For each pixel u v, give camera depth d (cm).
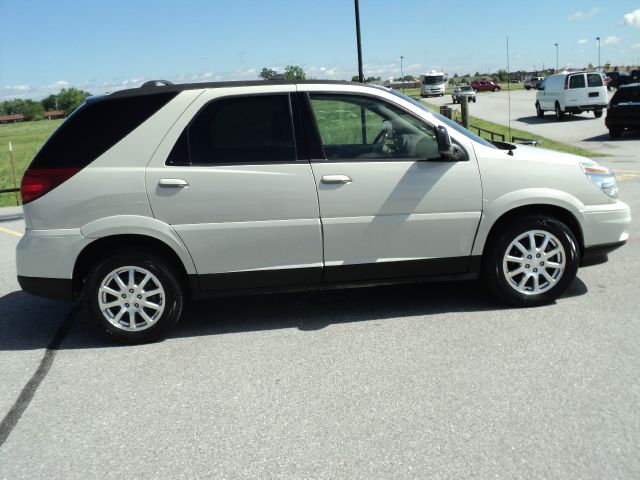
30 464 300
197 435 319
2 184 2189
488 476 267
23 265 448
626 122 1966
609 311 464
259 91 454
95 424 337
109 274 446
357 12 1569
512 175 465
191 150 444
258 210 446
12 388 392
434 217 461
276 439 310
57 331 502
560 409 322
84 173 438
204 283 455
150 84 467
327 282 468
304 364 401
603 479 261
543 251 475
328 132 457
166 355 434
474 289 541
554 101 2736
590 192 477
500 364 382
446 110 1244
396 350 414
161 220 440
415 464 280
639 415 311
